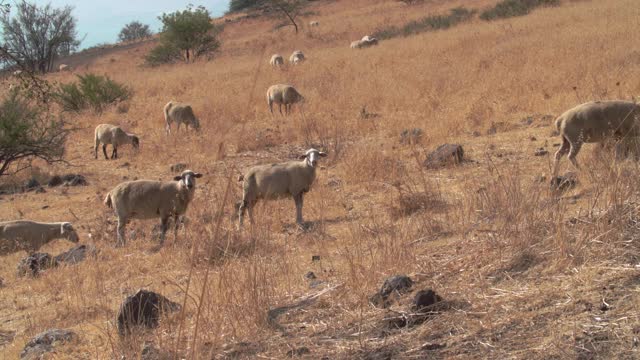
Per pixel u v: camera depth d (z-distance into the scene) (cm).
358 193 1198
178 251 985
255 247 909
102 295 852
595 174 898
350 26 5334
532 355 473
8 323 812
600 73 1706
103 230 1206
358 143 1552
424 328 539
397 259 711
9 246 1144
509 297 563
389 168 1275
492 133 1466
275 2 5741
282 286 730
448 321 543
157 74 3878
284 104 2130
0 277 1025
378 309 595
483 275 618
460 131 1521
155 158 1730
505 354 482
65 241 1214
